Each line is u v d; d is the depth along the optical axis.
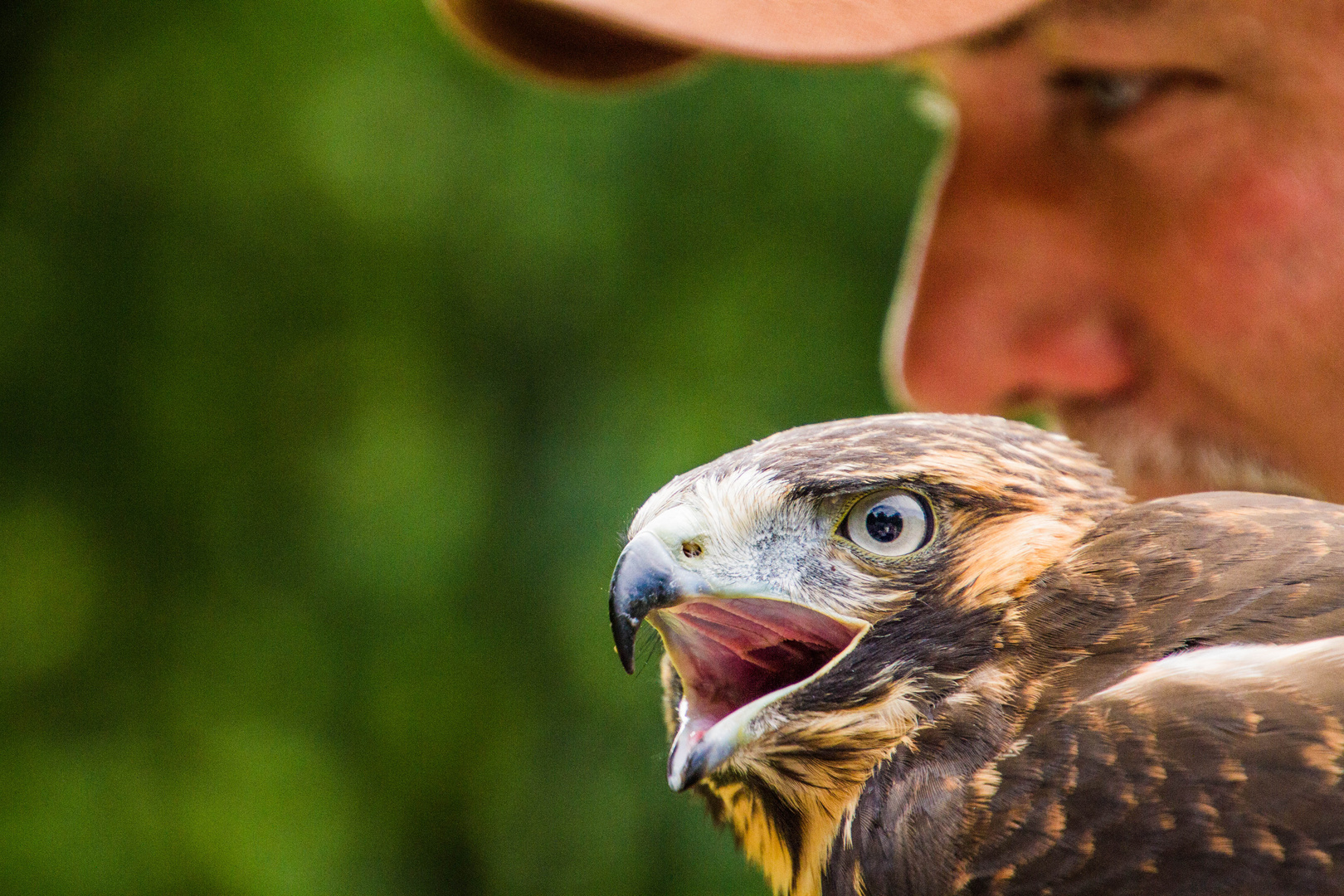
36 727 10.97
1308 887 3.02
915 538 3.58
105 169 11.05
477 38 5.00
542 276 10.99
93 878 10.40
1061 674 3.41
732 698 3.71
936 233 4.64
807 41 3.66
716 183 11.09
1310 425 4.22
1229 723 3.13
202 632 11.09
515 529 10.90
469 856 11.14
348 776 10.97
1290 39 3.96
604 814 10.66
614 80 5.10
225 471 11.22
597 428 10.67
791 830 3.72
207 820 10.51
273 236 11.00
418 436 10.86
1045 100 4.37
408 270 11.08
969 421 3.75
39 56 11.28
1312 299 4.08
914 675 3.53
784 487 3.62
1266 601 3.30
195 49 10.96
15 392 11.16
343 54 10.78
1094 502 3.63
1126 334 4.47
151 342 11.23
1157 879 3.14
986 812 3.31
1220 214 4.14
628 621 3.56
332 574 10.82
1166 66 4.11
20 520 11.12
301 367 11.18
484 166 10.72
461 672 10.89
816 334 10.91
